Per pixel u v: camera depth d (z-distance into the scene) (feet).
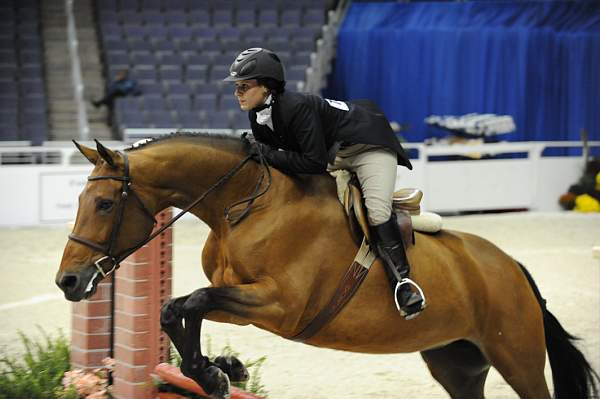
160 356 26.05
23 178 71.77
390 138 22.61
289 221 21.61
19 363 33.42
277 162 21.84
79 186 73.10
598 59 98.73
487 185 81.66
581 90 98.63
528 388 25.23
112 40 104.32
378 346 23.12
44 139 95.35
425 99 99.19
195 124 92.99
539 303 25.70
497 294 24.52
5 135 94.79
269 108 21.49
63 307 45.11
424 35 98.53
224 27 107.55
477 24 99.66
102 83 103.96
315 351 37.58
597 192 83.30
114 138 94.79
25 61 103.96
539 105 98.37
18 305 45.47
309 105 21.31
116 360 26.17
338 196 22.76
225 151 21.90
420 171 78.84
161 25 109.09
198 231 70.64
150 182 21.11
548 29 97.71
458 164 80.43
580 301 47.29
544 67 97.81
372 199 22.25
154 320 25.70
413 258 23.04
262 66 21.08
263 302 20.76
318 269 21.76
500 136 96.78
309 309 21.95
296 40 104.78
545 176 84.28
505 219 78.23
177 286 50.01
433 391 32.09
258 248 21.25
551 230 72.33
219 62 102.32
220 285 22.35
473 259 24.59
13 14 108.78
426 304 22.97
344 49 101.86
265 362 35.60
